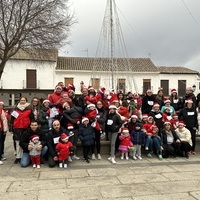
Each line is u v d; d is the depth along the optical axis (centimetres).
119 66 1255
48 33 1728
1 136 744
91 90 841
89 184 542
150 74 3122
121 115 836
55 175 607
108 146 834
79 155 810
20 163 710
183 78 3216
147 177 590
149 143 794
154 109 841
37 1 1675
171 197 471
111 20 1053
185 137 821
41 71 2878
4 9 1628
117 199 462
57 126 693
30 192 498
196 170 652
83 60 3153
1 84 2797
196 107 917
